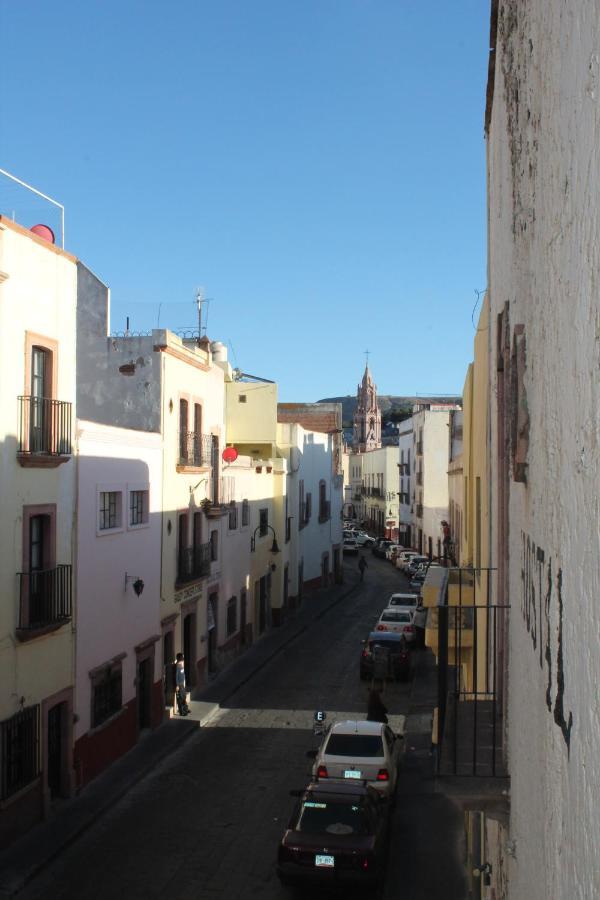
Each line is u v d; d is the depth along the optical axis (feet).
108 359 81.56
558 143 11.55
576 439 9.94
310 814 44.60
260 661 105.50
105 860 48.16
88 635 60.29
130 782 60.54
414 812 55.88
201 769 64.80
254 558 118.52
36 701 52.44
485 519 37.14
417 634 116.37
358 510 351.67
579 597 9.68
